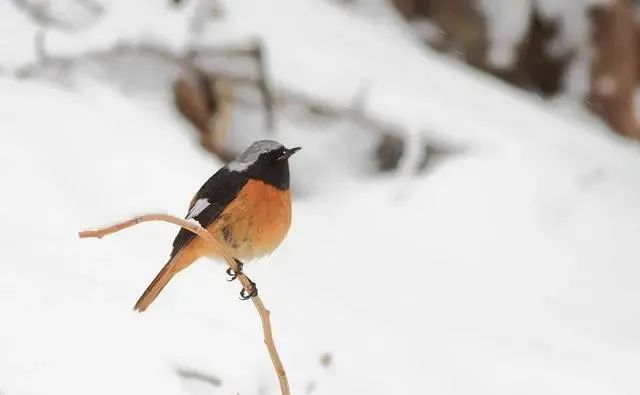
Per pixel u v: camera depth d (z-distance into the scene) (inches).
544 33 778.2
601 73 768.3
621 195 532.1
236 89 573.9
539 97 761.6
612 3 761.0
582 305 448.8
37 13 550.6
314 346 335.6
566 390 367.2
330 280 420.8
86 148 435.5
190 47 542.3
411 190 525.7
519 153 543.8
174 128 508.4
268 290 369.4
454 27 748.0
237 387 293.0
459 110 579.8
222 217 291.0
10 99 458.3
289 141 571.2
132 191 415.5
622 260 479.2
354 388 326.0
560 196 516.7
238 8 585.0
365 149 572.7
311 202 539.2
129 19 532.7
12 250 325.1
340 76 568.1
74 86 507.2
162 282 292.5
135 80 535.8
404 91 576.4
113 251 349.1
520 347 401.4
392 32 706.8
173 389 273.1
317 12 639.1
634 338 421.7
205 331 309.3
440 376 357.4
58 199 377.7
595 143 612.4
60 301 294.5
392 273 449.7
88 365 268.7
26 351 265.6
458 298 440.8
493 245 485.4
